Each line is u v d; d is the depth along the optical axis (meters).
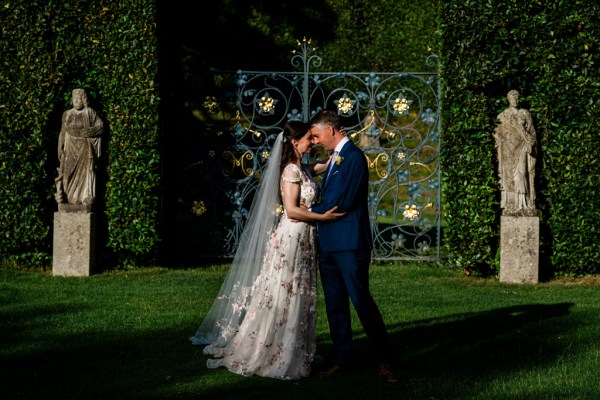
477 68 9.15
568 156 9.15
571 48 9.05
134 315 7.17
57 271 9.11
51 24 9.31
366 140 16.72
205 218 13.48
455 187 9.30
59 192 9.20
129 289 8.38
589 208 9.16
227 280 6.04
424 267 9.95
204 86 14.82
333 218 5.38
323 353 6.05
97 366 5.62
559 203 9.21
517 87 9.43
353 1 16.78
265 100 10.20
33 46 9.28
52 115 9.53
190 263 10.18
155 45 9.42
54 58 9.33
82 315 7.15
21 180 9.32
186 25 15.30
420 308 7.59
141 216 9.44
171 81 10.29
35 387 5.15
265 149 10.32
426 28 16.95
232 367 5.52
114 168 9.40
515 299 8.06
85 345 6.16
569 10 9.06
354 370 5.58
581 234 9.19
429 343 6.28
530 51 9.16
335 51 16.81
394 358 5.40
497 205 9.33
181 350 6.04
